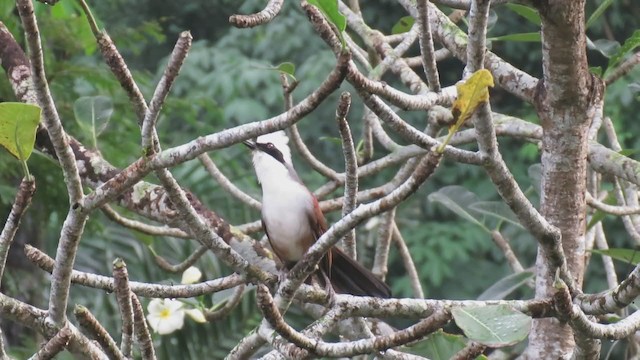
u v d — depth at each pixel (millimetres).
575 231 7605
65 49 15414
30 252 6141
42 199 14586
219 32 29031
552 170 7559
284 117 5695
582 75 7246
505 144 25594
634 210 9156
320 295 7414
